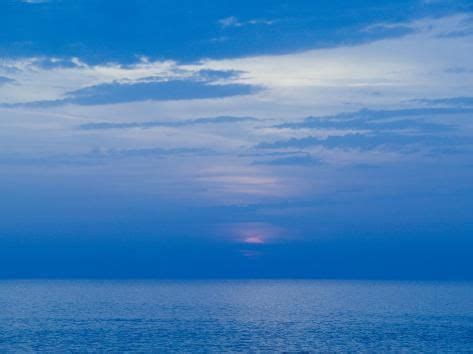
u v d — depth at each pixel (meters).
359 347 86.75
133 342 91.50
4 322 120.38
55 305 173.88
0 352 82.00
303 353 81.62
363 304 183.38
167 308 164.50
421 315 140.25
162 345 88.56
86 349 84.75
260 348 85.94
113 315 139.12
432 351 83.12
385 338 96.06
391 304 182.38
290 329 109.00
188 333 102.44
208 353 81.44
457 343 90.50
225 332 104.19
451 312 149.12
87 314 141.50
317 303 189.62
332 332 104.19
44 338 95.62
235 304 184.50
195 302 194.25
